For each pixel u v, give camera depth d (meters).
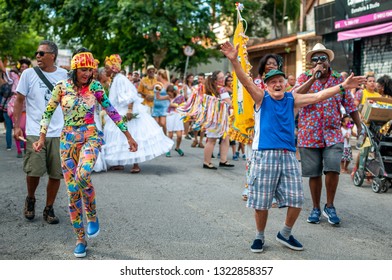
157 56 23.94
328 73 5.71
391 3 14.29
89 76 4.46
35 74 5.37
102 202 6.48
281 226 5.51
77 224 4.42
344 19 16.48
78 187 4.39
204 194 7.12
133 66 25.31
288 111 4.58
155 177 8.45
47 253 4.51
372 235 5.28
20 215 5.80
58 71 5.50
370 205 6.75
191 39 23.58
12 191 7.09
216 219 5.75
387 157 7.55
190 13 21.75
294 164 4.59
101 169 8.74
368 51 16.27
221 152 9.84
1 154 10.85
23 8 24.83
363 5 15.45
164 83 12.56
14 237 4.96
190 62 24.36
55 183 5.43
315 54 5.87
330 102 5.62
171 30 21.66
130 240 4.90
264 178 4.52
